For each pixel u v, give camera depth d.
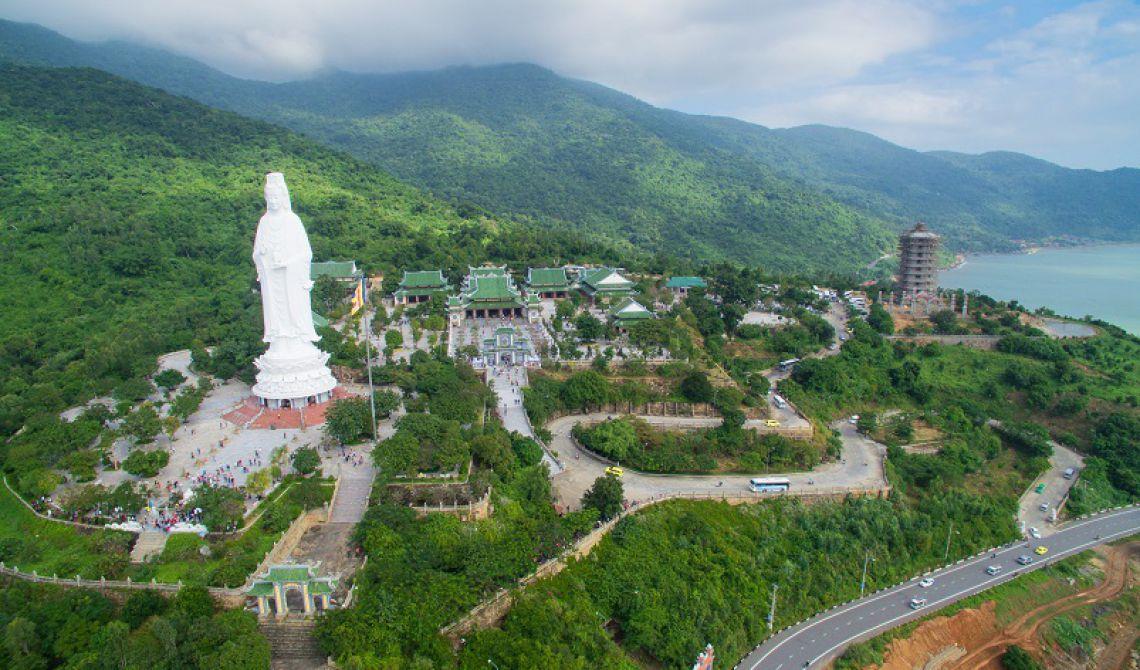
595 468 132.50
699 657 93.75
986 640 119.75
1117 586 133.00
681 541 113.38
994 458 168.12
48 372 147.00
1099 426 175.88
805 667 104.19
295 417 125.62
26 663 70.06
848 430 167.75
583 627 88.69
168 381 141.25
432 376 138.88
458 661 78.00
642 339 171.00
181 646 70.31
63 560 84.88
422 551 87.25
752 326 196.75
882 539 131.25
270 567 77.50
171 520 91.31
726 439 142.00
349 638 72.00
